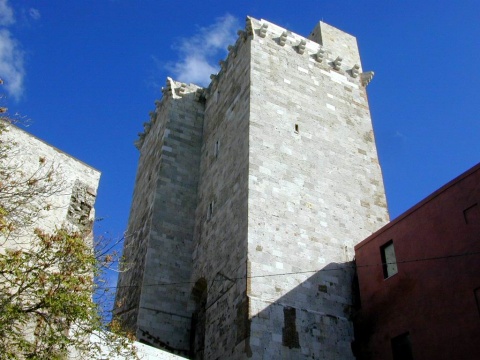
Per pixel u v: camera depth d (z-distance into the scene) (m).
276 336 22.84
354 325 24.95
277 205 27.05
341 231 27.97
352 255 27.38
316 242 26.81
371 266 25.45
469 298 19.97
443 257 21.67
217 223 29.39
